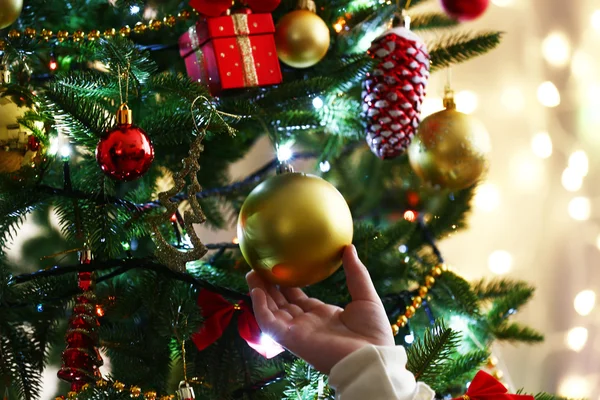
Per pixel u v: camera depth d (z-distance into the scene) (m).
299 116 1.11
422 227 1.24
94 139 1.01
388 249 1.20
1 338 1.09
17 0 0.97
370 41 1.12
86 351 1.00
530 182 1.58
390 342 0.90
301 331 0.89
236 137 1.18
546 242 1.59
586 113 1.57
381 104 1.06
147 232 1.07
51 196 1.04
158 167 1.18
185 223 0.94
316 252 0.88
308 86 1.08
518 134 1.58
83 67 1.13
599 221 1.58
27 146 0.96
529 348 1.58
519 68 1.58
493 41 1.17
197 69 1.06
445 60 1.17
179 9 1.12
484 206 1.58
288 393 1.00
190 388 0.97
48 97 0.99
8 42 1.02
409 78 1.05
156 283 1.08
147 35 1.13
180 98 1.02
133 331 1.11
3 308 1.09
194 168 0.94
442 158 1.11
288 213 0.87
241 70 1.03
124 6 1.06
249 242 0.89
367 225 1.16
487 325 1.19
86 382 1.00
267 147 1.53
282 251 0.88
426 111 1.57
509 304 1.21
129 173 0.95
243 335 1.01
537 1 1.57
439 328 1.01
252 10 1.05
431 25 1.21
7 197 1.02
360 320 0.90
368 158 1.38
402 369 0.88
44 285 1.08
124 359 1.08
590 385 1.58
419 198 1.34
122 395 0.98
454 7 1.08
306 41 1.06
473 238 1.59
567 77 1.58
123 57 0.98
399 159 1.37
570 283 1.58
